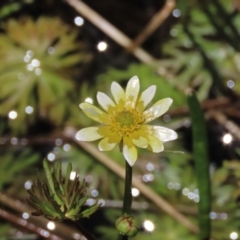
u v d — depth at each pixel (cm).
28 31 50
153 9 53
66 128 46
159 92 47
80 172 43
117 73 49
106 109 30
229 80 48
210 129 46
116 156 45
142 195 42
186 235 41
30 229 41
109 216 42
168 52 50
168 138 29
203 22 51
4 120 46
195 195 43
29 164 44
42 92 47
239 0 50
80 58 49
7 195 42
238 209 42
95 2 53
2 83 47
